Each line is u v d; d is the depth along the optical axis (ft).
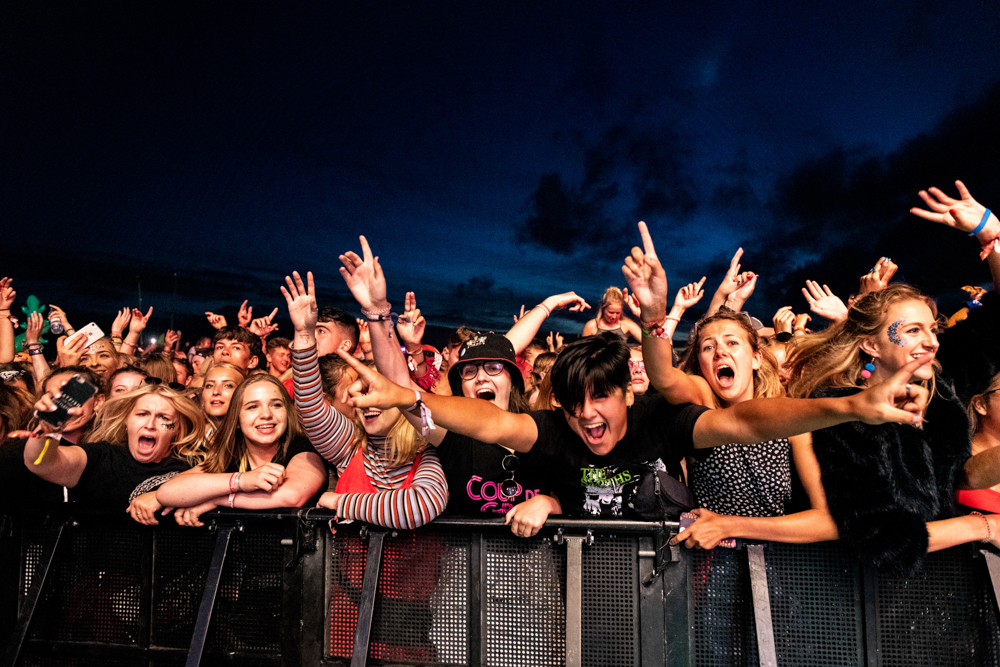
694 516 6.17
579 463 6.61
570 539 6.34
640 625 6.24
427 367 12.53
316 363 7.62
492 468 7.13
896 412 4.57
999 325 7.97
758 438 5.56
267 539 7.04
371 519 6.60
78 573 7.48
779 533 6.06
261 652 6.94
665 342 6.44
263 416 8.04
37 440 6.98
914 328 6.95
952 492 6.89
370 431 7.47
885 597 6.09
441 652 6.66
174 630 7.17
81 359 15.07
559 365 6.30
